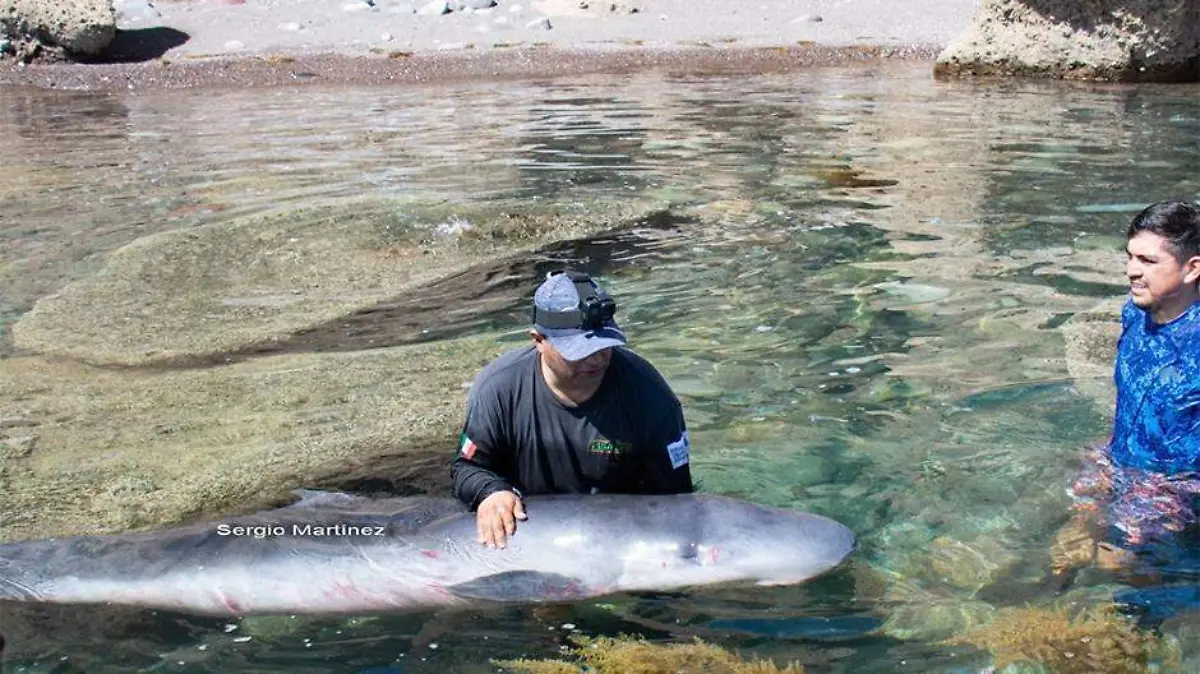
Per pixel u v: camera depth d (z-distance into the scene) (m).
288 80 15.15
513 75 15.43
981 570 3.45
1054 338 5.24
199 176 9.37
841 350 5.22
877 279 6.21
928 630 3.16
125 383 5.23
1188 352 3.84
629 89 13.95
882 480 4.02
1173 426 3.89
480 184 8.93
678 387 4.87
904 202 7.86
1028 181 8.34
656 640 3.18
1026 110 11.84
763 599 3.35
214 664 3.13
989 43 14.70
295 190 8.83
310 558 3.52
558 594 3.41
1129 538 3.58
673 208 8.00
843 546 3.53
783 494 3.94
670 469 3.74
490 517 3.54
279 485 4.20
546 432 3.70
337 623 3.32
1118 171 8.60
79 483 4.25
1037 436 4.29
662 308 5.89
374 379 5.21
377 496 4.02
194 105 13.39
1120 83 13.97
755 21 18.53
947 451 4.21
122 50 16.47
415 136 11.08
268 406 4.94
